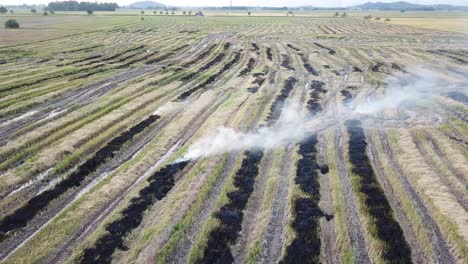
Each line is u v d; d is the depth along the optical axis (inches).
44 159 933.8
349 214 727.7
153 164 938.7
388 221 701.9
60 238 653.9
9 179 838.5
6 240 655.1
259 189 818.8
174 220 698.8
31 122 1206.3
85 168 905.5
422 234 665.6
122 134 1103.6
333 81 1743.4
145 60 2308.1
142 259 605.6
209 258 614.2
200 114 1288.1
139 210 730.8
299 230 677.3
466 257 613.9
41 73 1876.2
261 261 611.8
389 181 845.8
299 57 2358.5
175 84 1684.3
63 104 1392.7
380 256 616.4
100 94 1521.9
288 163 931.3
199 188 807.1
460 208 733.3
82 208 735.1
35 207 745.6
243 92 1536.7
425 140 1045.8
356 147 1006.4
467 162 914.1
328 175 870.4
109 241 645.3
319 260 612.7
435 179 839.7
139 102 1398.9
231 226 689.6
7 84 1631.4
